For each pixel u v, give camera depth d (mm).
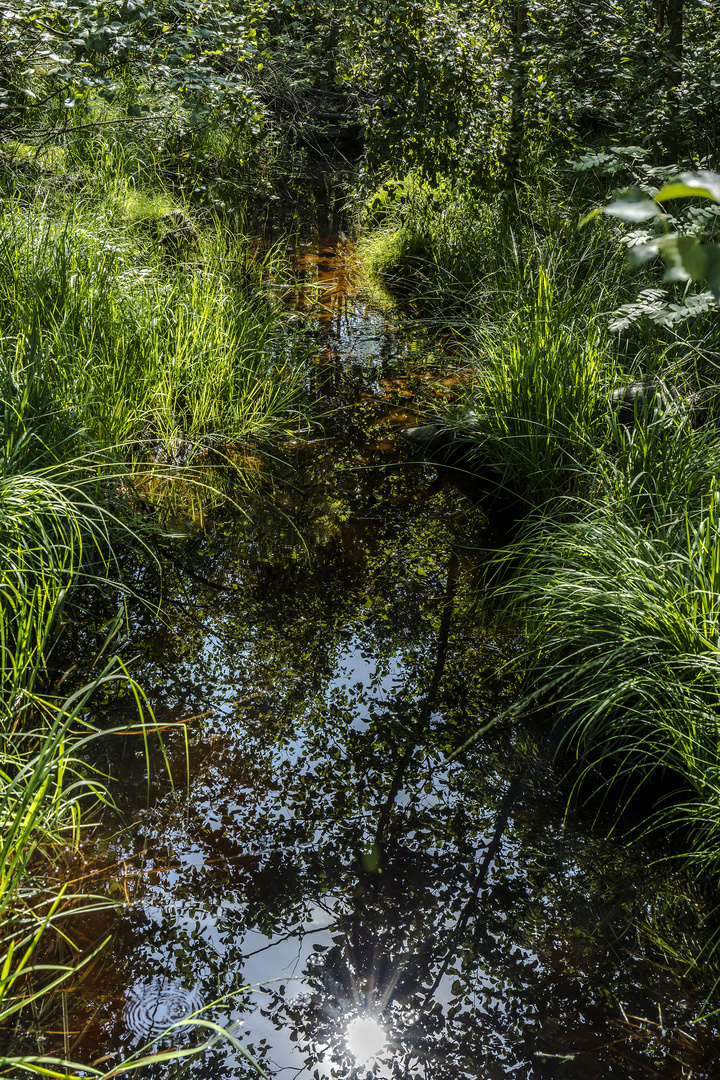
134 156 7434
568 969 2020
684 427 3434
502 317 4926
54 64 6312
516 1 6637
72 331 4184
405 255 7180
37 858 2186
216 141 8445
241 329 4977
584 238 5531
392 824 2420
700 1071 1795
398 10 5520
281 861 2275
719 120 5672
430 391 5180
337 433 4707
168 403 4348
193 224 6672
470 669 3037
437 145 6164
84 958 1966
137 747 2609
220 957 2002
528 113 6141
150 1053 1774
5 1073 1704
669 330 4141
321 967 2002
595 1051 1839
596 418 3902
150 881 2180
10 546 2902
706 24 6270
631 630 2625
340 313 6348
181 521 3807
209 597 3338
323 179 9633
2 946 1952
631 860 2318
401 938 2078
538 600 3086
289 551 3684
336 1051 1802
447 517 3988
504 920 2145
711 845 2303
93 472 3635
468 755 2680
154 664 2951
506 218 6594
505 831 2416
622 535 2969
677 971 2018
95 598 3221
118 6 4773
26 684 2736
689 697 2389
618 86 6320
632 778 2586
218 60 5555
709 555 2621
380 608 3354
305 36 8250
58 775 2166
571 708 2705
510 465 4008
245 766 2580
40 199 5633
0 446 3248
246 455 4395
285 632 3189
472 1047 1812
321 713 2812
